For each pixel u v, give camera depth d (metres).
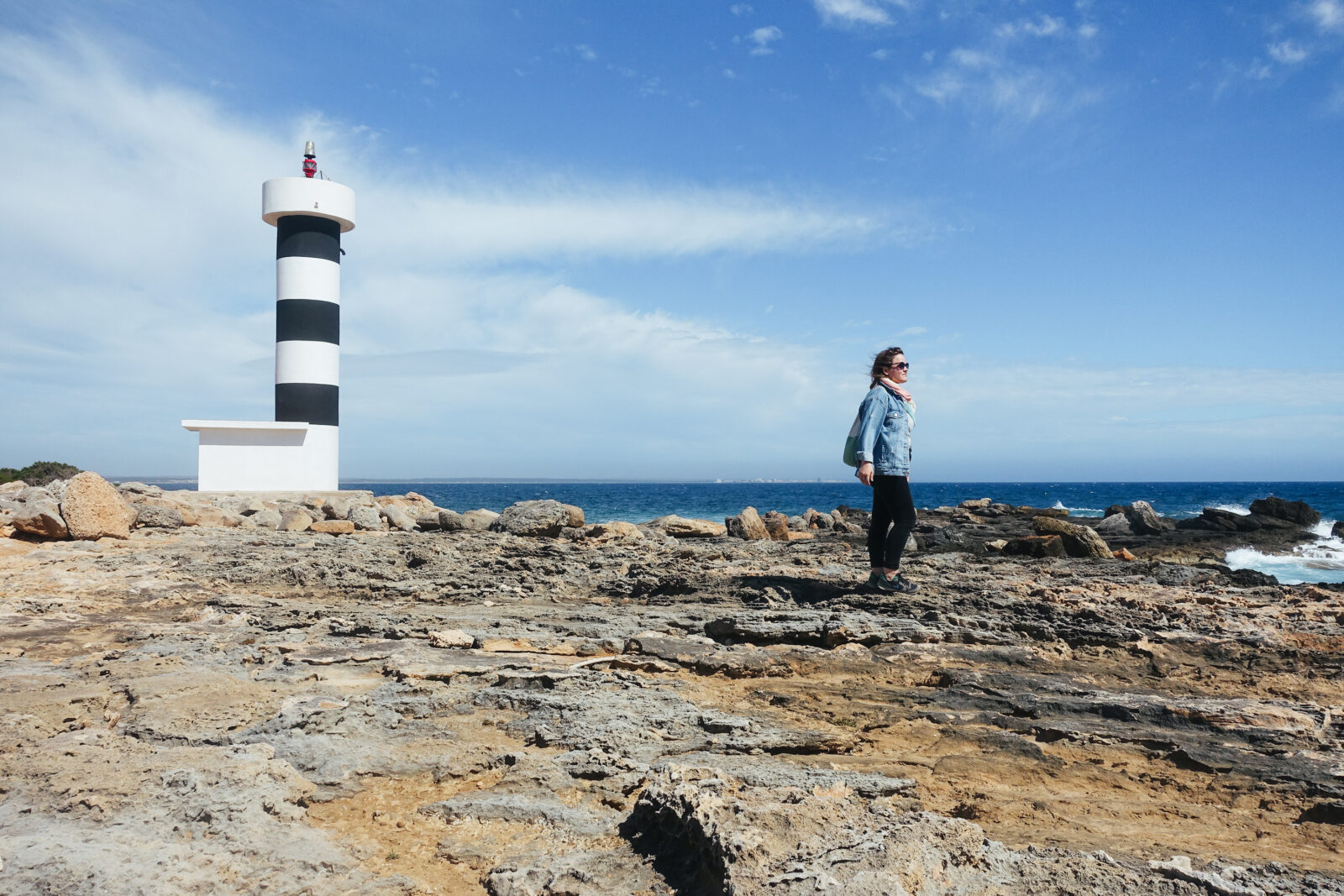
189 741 4.89
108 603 9.77
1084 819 4.18
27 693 5.73
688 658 6.98
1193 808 4.35
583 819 4.00
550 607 9.45
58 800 3.77
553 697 5.86
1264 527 22.53
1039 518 15.13
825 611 8.20
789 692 6.25
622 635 7.77
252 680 6.31
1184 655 7.00
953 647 7.24
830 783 4.36
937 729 5.50
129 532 15.20
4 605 9.30
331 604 9.79
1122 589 9.63
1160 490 136.38
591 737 5.07
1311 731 5.29
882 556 8.94
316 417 27.20
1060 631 7.52
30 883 3.00
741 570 10.98
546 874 3.40
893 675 6.70
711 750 4.98
